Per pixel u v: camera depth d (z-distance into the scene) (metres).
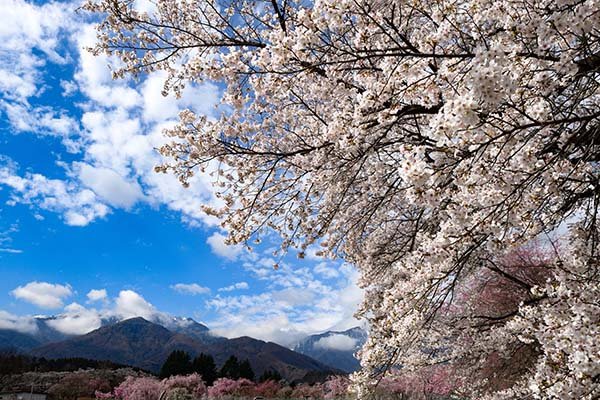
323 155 5.93
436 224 6.02
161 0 6.66
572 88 3.98
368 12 3.80
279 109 6.77
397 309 4.39
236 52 5.22
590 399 2.96
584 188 4.18
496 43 2.53
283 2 5.96
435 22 3.68
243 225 6.51
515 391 6.04
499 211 3.40
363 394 5.00
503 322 8.66
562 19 2.64
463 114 2.53
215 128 6.34
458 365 10.52
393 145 5.88
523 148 3.26
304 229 7.26
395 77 3.69
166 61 6.81
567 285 3.39
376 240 8.86
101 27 6.75
